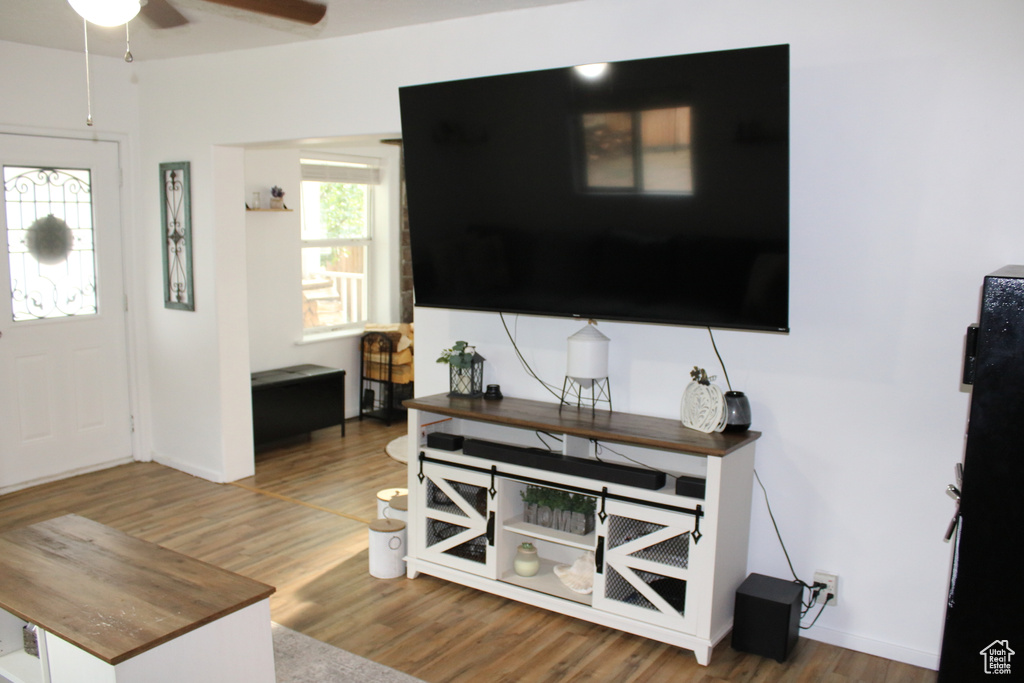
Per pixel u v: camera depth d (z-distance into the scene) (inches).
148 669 77.1
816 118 107.8
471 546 129.6
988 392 66.2
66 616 81.4
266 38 153.5
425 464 130.3
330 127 154.8
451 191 128.2
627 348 126.7
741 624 111.3
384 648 111.7
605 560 115.2
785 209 100.5
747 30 110.6
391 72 144.9
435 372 149.8
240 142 169.3
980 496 67.5
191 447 190.7
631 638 115.9
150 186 189.3
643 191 109.9
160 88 182.9
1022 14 93.9
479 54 134.0
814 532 114.7
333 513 165.6
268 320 220.4
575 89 111.1
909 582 109.0
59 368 182.5
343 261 247.3
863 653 112.4
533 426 118.6
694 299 111.0
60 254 180.2
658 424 118.3
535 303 125.6
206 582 90.0
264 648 88.2
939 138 100.3
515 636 115.7
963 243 100.4
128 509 166.4
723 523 107.3
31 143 171.9
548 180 117.6
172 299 188.5
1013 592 67.4
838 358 110.3
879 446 108.8
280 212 219.9
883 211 105.0
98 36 156.1
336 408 223.8
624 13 119.3
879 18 102.0
